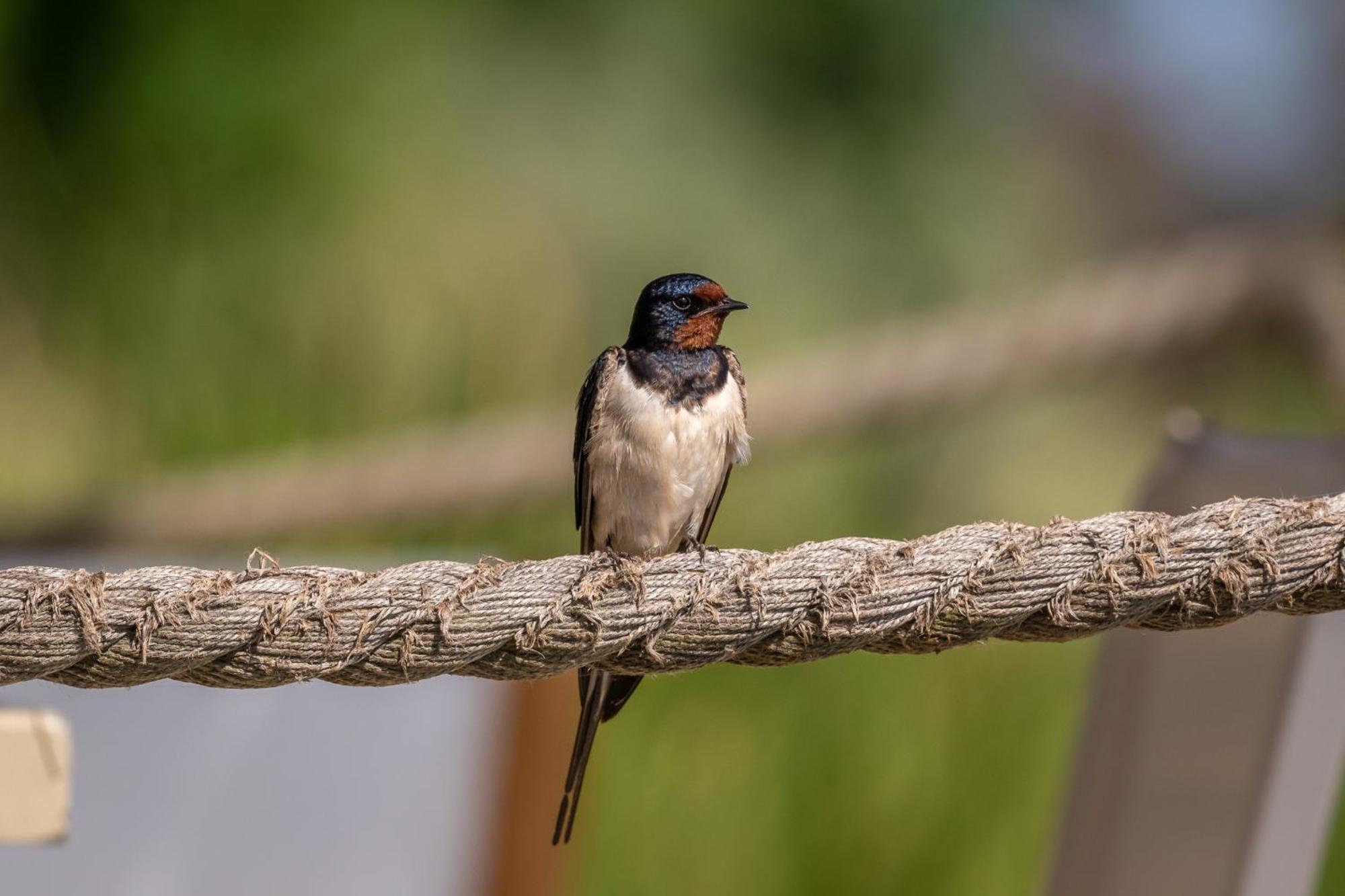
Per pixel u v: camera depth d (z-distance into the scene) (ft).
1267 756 23.54
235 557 40.83
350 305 40.81
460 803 28.99
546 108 42.65
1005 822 28.45
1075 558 17.38
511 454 40.65
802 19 42.83
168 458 40.75
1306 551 17.48
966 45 44.75
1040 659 29.73
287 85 41.93
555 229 41.70
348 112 41.96
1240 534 17.46
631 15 43.11
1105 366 43.45
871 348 42.14
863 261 43.11
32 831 21.62
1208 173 47.70
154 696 27.91
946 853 28.35
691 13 43.19
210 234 41.34
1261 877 23.80
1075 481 42.86
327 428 40.93
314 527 41.39
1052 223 45.50
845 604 17.28
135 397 41.09
